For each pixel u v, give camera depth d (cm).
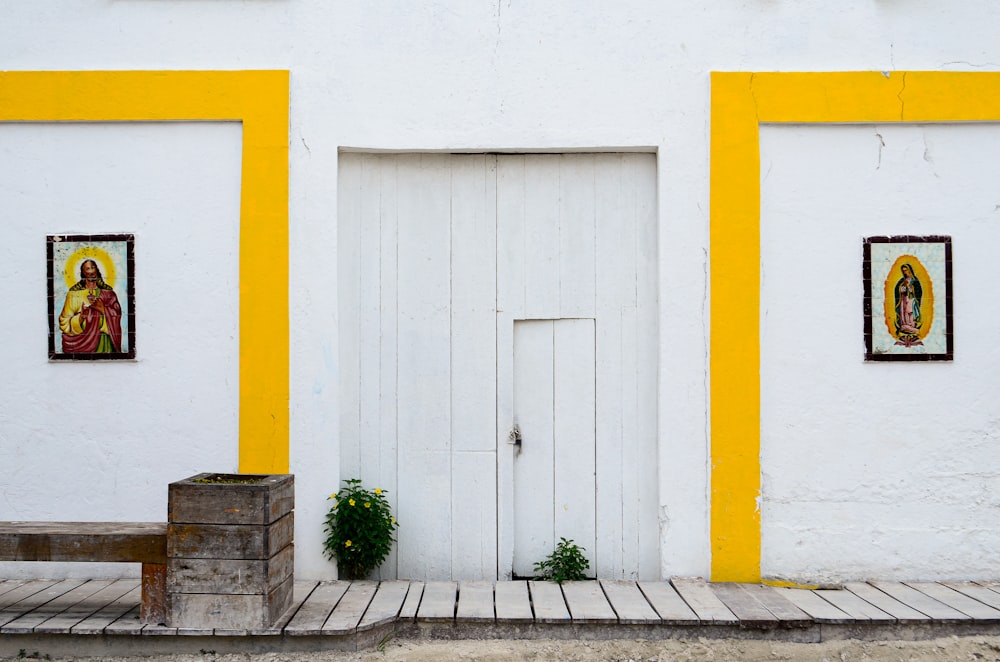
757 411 523
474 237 541
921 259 527
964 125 531
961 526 522
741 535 521
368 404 538
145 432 527
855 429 525
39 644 434
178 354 527
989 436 524
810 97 529
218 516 432
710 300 525
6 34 531
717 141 528
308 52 530
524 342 541
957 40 530
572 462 538
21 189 530
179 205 530
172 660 431
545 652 445
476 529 537
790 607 473
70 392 527
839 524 523
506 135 530
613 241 539
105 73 529
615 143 530
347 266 538
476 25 532
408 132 531
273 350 524
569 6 532
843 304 528
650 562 534
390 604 474
